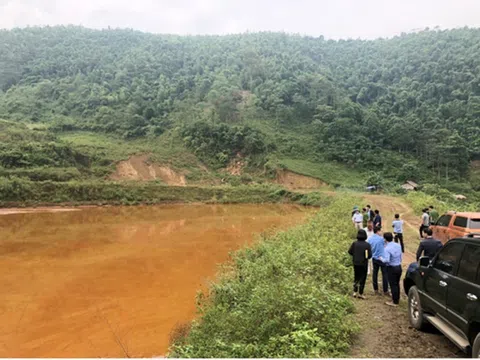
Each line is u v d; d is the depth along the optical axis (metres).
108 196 51.25
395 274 9.04
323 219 22.86
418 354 6.36
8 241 24.30
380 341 6.96
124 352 9.12
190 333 8.62
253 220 36.75
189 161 75.19
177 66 123.88
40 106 97.44
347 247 13.99
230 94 96.44
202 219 37.69
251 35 159.75
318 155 79.44
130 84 109.12
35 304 12.49
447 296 5.98
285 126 90.75
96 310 11.92
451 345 6.69
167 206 51.38
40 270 16.89
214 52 131.62
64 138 77.44
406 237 20.16
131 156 69.75
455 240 6.23
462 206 31.73
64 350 9.27
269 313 7.51
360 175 73.38
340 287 10.30
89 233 27.94
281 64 113.19
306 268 10.43
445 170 72.00
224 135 79.88
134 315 11.48
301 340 5.98
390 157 77.75
